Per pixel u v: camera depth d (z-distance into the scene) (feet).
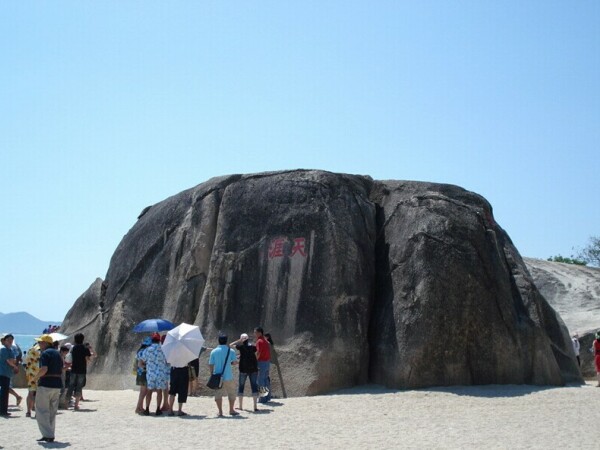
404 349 55.01
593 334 82.58
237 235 61.41
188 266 63.26
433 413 45.24
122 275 69.36
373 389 54.60
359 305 57.67
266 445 35.01
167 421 43.01
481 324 56.13
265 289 58.90
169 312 63.26
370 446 34.73
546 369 57.36
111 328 66.13
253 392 47.16
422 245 57.93
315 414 45.29
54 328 61.21
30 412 45.68
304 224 59.67
